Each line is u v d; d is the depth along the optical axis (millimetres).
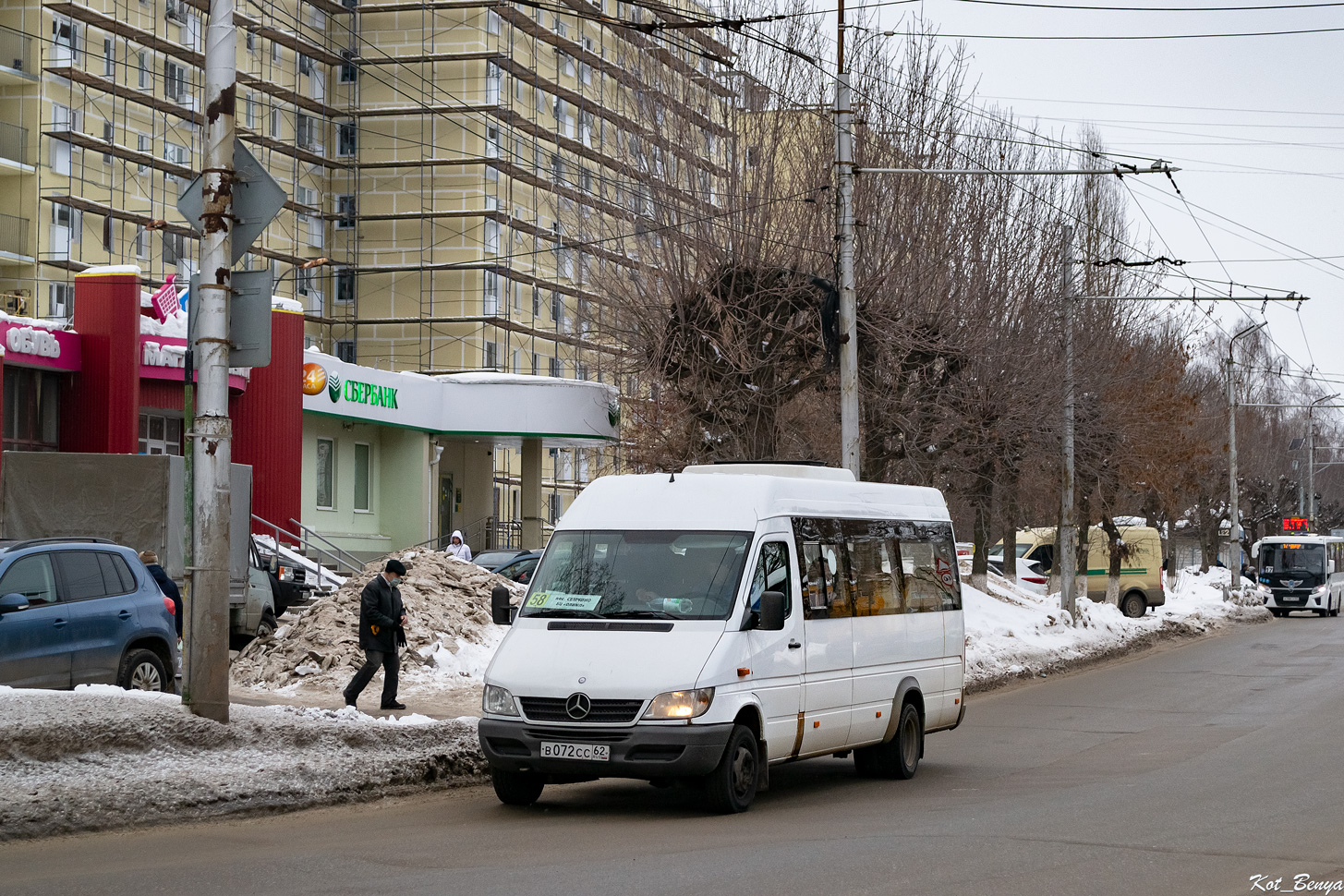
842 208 24969
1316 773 14227
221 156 13719
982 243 33781
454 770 14148
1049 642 35062
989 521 43625
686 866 9117
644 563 12695
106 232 56312
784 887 8383
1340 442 118562
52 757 11711
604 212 35000
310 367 40875
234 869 8977
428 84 67500
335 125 68750
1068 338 35938
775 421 33125
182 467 25828
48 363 32688
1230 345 63656
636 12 34688
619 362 34188
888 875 8797
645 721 11398
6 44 54781
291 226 65938
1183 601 59562
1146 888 8477
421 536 47844
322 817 11727
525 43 68812
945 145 33656
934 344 32344
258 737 13523
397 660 17891
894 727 14602
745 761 12062
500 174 67688
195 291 13719
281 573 27219
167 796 11312
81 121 56562
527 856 9531
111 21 56938
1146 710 22266
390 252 67750
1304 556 61188
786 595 12930
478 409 48375
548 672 11734
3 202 54719
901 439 33625
